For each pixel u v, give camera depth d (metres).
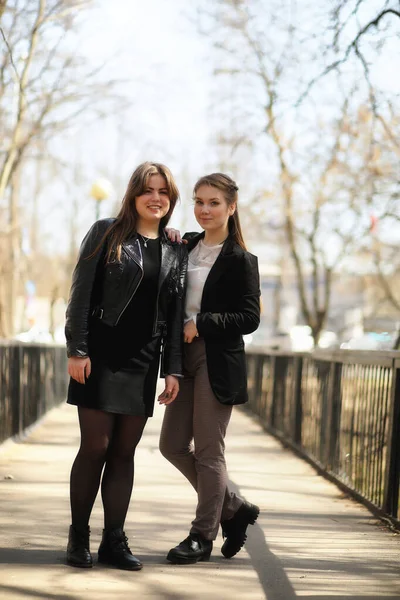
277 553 5.31
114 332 4.65
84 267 4.65
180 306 4.84
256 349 15.67
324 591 4.48
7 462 8.77
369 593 4.47
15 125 14.53
